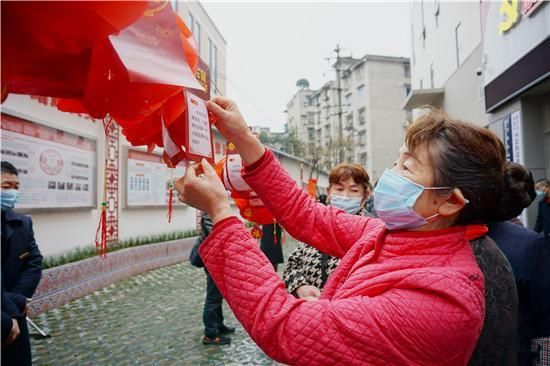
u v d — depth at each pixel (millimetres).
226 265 981
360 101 32938
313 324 915
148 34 1028
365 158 32031
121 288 6359
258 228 2008
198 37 12953
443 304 910
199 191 1031
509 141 7699
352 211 2418
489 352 1124
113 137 7305
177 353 3814
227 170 1860
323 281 2199
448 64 12828
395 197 1064
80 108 1368
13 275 2375
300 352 906
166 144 1206
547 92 6910
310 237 1508
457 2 11781
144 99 1147
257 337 931
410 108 15375
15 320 1945
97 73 1075
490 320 1139
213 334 4023
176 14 1120
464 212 1059
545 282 1557
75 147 6098
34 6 874
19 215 2494
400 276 971
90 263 6035
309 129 44688
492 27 8258
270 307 932
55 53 1024
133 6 886
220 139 8836
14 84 1126
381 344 886
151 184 8578
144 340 4129
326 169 26219
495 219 1089
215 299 4078
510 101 7617
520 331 1603
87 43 958
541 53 6098
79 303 5406
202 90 1182
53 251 5715
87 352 3797
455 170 1014
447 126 1067
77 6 872
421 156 1062
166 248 8609
